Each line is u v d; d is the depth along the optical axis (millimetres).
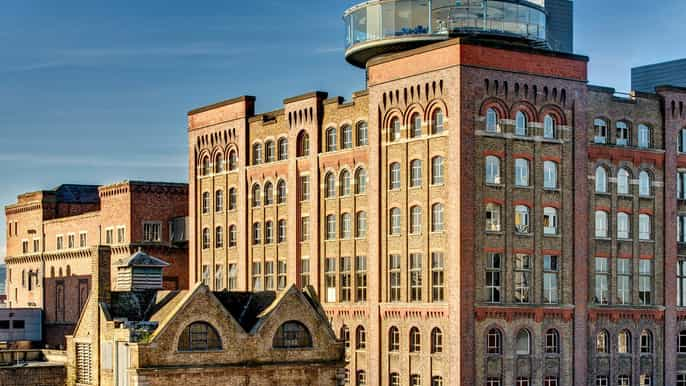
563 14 114938
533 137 88875
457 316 85188
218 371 69438
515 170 88188
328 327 73000
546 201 89438
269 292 73875
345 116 97562
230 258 110062
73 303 131125
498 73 87438
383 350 92125
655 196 95750
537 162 89000
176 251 121500
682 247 97125
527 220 88688
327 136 99625
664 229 96000
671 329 95562
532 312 88000
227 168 110562
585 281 90875
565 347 89562
